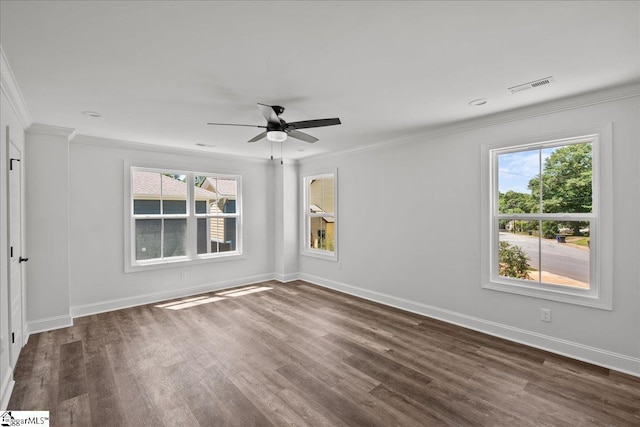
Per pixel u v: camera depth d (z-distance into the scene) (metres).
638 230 2.57
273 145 4.75
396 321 3.92
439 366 2.79
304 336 3.47
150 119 3.36
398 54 2.03
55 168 3.67
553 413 2.15
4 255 2.36
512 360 2.89
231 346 3.22
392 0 1.49
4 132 2.34
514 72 2.30
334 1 1.49
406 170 4.30
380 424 2.05
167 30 1.73
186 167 5.11
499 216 3.45
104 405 2.24
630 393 2.36
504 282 3.40
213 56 2.02
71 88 2.51
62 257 3.72
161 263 4.83
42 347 3.18
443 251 3.91
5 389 2.28
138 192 4.73
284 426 2.03
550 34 1.80
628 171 2.61
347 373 2.68
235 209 5.80
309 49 1.95
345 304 4.63
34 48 1.89
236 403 2.27
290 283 5.94
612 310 2.70
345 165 5.21
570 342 2.94
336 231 5.39
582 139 2.89
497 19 1.65
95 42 1.84
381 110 3.13
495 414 2.14
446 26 1.72
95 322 3.90
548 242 3.14
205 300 4.86
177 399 2.32
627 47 1.95
